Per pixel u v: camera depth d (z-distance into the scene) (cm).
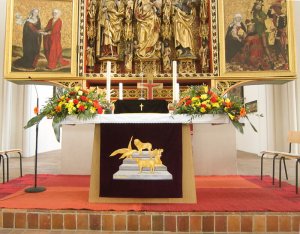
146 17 629
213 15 612
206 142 554
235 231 299
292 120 834
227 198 358
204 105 337
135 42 639
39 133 1158
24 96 984
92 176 344
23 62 590
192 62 630
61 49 596
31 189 397
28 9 599
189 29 629
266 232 298
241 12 604
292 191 402
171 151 343
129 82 627
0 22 938
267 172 613
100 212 304
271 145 895
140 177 338
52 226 304
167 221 300
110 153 344
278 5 600
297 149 816
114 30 629
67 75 590
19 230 301
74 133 559
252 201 342
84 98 350
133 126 347
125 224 302
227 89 598
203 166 551
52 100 363
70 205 321
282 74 586
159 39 639
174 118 339
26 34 595
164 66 628
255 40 597
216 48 605
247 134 1184
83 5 612
